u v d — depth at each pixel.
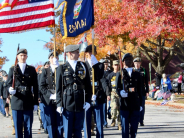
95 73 9.38
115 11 27.62
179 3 19.20
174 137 10.73
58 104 7.51
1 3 9.50
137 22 23.16
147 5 21.41
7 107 20.12
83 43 11.29
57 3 9.95
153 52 37.12
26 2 9.60
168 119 16.33
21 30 9.56
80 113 7.57
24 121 9.05
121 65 9.08
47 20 9.56
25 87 9.04
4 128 14.50
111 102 12.80
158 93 29.36
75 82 7.53
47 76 9.39
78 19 10.06
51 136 9.41
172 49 28.83
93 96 9.10
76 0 10.04
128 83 9.06
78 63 7.71
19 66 9.16
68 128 7.51
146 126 13.65
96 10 28.34
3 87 19.66
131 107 8.98
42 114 10.37
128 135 9.11
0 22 9.52
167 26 20.02
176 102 27.06
